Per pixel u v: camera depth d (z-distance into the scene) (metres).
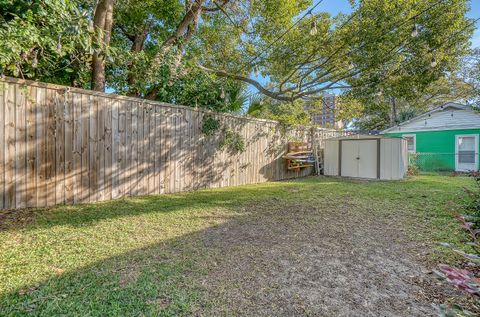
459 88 15.73
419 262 2.27
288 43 7.21
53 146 3.96
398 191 5.98
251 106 8.21
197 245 2.57
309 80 8.68
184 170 5.84
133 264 2.13
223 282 1.88
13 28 3.00
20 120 3.65
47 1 3.14
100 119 4.49
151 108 5.23
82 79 5.03
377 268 2.15
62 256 2.24
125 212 3.78
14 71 3.44
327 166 9.98
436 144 12.12
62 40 3.58
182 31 6.72
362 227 3.23
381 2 5.79
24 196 3.71
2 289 1.71
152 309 1.55
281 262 2.23
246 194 5.49
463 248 2.50
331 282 1.92
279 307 1.61
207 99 6.43
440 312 0.98
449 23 5.81
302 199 4.97
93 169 4.41
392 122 17.92
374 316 1.54
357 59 6.57
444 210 4.07
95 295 1.67
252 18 7.82
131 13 6.87
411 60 6.42
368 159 9.08
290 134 8.98
